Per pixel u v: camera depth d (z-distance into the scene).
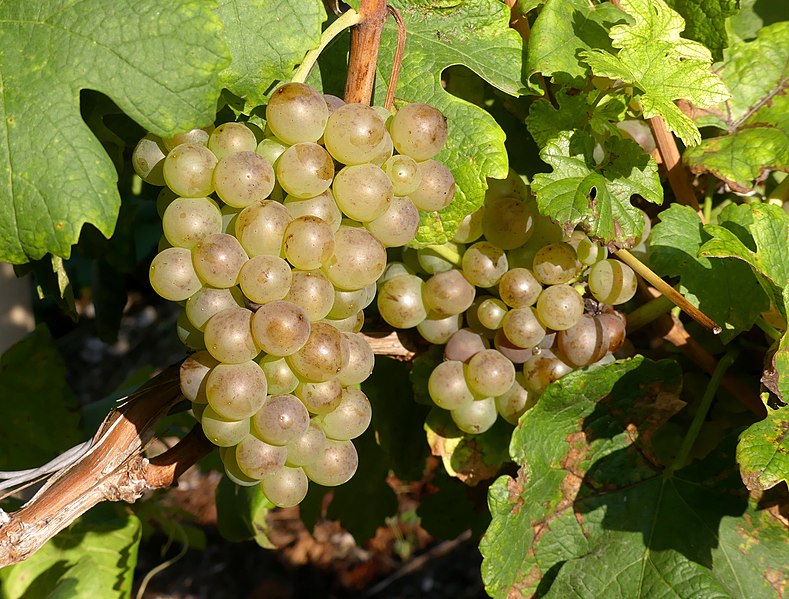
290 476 0.30
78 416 0.49
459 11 0.34
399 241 0.29
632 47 0.32
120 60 0.27
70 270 0.85
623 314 0.35
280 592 1.11
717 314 0.34
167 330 1.29
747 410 0.38
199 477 1.21
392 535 1.15
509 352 0.34
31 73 0.28
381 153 0.28
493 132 0.32
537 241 0.33
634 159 0.32
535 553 0.35
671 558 0.34
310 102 0.27
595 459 0.35
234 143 0.28
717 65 0.38
